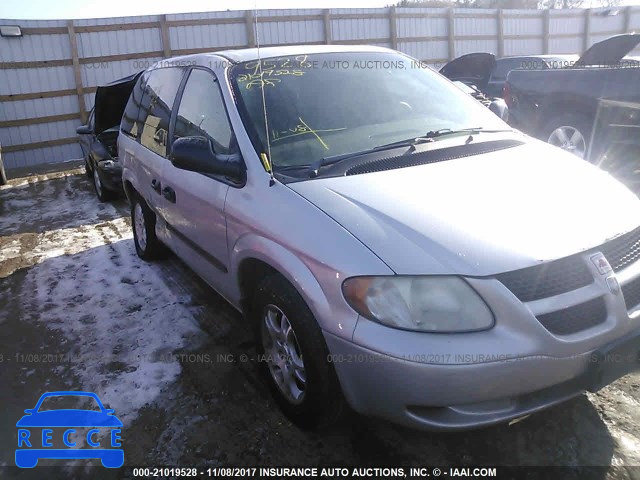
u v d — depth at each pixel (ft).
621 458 7.84
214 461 8.32
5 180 31.04
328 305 7.30
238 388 10.03
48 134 40.98
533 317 6.77
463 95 12.21
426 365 6.61
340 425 8.94
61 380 10.63
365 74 11.47
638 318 7.51
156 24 42.70
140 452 8.61
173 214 12.41
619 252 7.72
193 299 13.80
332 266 7.27
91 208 24.27
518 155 9.75
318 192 8.24
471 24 56.80
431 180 8.53
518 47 61.00
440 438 8.52
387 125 10.42
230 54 11.72
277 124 9.82
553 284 7.02
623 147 19.39
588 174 9.20
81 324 12.88
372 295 6.94
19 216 23.68
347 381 7.36
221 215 9.72
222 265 10.28
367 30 50.55
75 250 18.33
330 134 9.91
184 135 11.84
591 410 8.86
